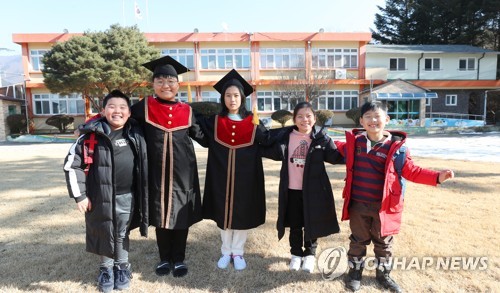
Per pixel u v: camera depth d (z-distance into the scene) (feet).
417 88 76.48
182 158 10.24
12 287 9.33
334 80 80.94
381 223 8.96
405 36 117.60
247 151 10.59
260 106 83.10
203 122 11.08
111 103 9.46
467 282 9.41
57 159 33.78
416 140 53.26
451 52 85.56
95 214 9.14
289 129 10.87
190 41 79.56
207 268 10.50
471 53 86.07
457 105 87.15
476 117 90.12
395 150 9.11
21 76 88.94
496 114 85.30
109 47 66.33
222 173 10.60
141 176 9.76
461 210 15.31
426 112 85.25
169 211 10.01
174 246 10.57
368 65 85.15
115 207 9.24
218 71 82.07
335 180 21.68
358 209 9.41
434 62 86.84
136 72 66.80
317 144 10.27
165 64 10.63
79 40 64.39
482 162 29.07
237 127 10.58
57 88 64.59
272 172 25.02
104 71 63.05
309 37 81.20
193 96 81.66
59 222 14.39
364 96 81.20
